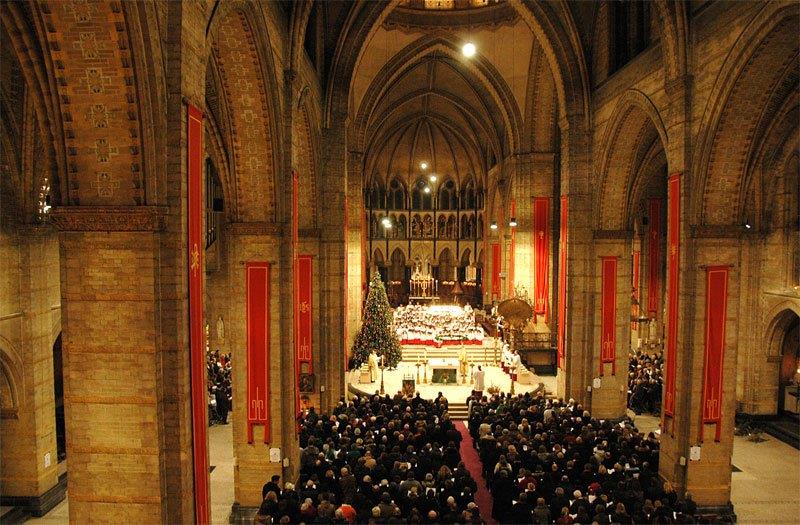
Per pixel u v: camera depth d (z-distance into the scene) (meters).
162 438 8.62
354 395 27.38
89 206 8.27
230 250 15.22
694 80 15.60
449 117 47.16
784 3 11.97
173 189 8.45
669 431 16.64
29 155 15.55
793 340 23.70
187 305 8.77
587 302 23.61
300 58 16.62
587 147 23.36
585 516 10.72
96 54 7.61
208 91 20.50
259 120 14.09
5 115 15.12
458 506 12.02
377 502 12.08
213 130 21.41
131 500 8.63
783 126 22.25
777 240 23.19
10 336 15.62
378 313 29.12
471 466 18.73
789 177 22.66
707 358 15.84
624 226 23.39
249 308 15.10
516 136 32.56
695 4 15.48
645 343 34.84
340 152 22.72
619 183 22.88
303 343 21.19
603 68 22.27
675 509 12.78
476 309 49.06
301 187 20.81
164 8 8.20
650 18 19.55
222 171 22.02
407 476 12.68
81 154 8.20
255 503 15.27
